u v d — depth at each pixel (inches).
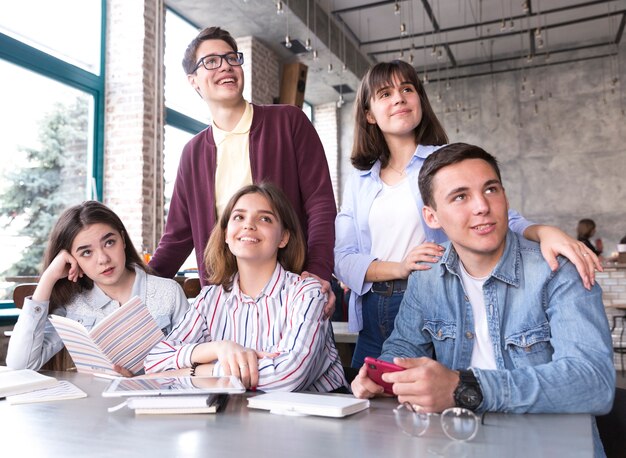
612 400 42.3
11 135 182.4
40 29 195.8
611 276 251.1
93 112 218.4
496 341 52.8
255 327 62.6
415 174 78.0
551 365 43.3
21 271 183.5
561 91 391.5
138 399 42.9
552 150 392.8
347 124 419.5
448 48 377.7
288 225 67.0
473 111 412.8
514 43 378.3
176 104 262.8
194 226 87.4
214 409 42.6
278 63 329.7
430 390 40.6
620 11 327.9
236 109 83.8
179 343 62.4
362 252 83.2
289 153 84.0
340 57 336.8
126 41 221.0
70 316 77.0
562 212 388.2
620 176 375.6
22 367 70.5
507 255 53.2
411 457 31.6
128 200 216.2
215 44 80.9
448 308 56.6
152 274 83.5
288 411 42.3
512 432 36.6
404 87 78.3
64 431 37.6
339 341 110.0
